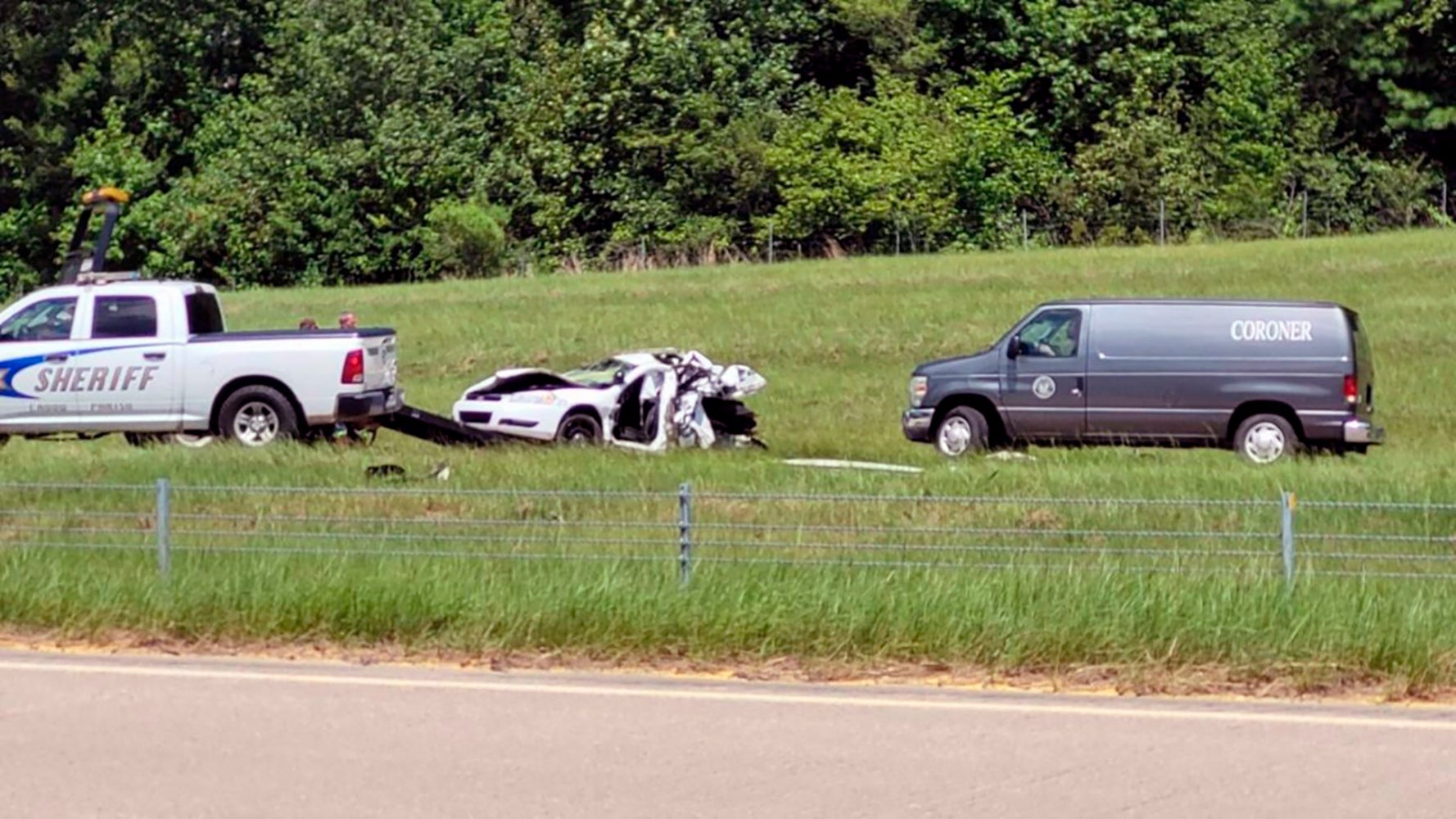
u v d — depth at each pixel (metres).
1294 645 13.08
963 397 27.58
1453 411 32.47
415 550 16.52
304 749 10.83
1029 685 12.87
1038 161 62.88
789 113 64.44
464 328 44.47
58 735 11.17
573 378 29.48
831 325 42.72
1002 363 27.39
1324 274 45.78
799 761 10.59
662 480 21.00
